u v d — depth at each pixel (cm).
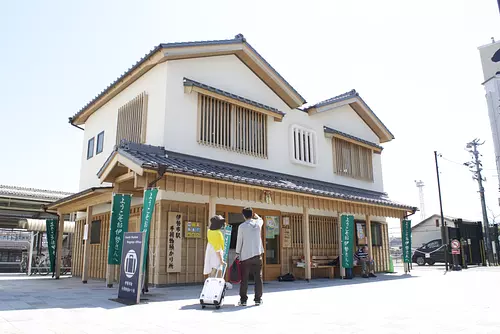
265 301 762
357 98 1781
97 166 1466
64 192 2089
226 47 1245
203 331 468
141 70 1215
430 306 693
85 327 486
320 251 1481
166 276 1036
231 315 589
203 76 1220
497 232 2648
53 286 1028
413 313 613
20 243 2662
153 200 789
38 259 1806
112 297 787
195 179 934
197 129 1161
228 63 1302
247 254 708
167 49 1105
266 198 1112
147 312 611
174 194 1091
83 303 700
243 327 495
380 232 1806
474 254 2452
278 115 1377
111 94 1395
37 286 1027
